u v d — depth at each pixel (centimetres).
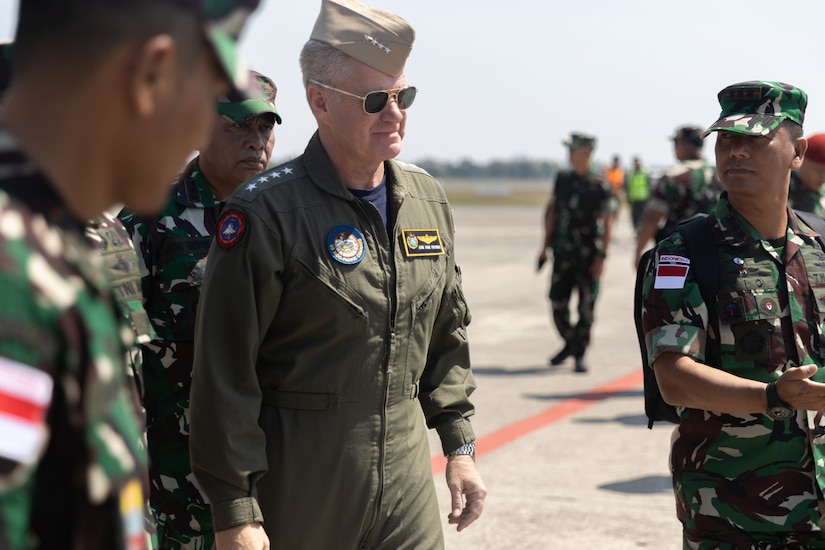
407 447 231
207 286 218
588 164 764
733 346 241
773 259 244
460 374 251
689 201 632
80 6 92
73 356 88
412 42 226
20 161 93
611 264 1783
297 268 217
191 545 262
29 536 88
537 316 1120
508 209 5516
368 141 226
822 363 241
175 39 96
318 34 227
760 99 244
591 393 705
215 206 270
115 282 202
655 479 496
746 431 238
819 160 480
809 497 236
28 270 87
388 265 227
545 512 446
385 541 227
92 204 98
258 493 222
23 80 95
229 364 213
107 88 94
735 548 240
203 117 101
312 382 220
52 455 89
